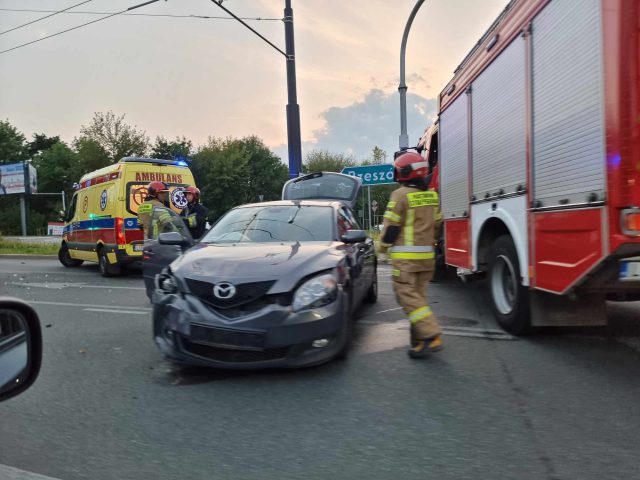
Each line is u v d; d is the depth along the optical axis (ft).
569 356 15.53
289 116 50.80
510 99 17.66
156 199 26.66
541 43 15.35
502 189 18.37
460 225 23.73
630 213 11.73
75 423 11.35
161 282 15.31
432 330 15.47
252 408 12.03
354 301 17.35
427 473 8.91
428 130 33.53
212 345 13.53
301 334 13.48
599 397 12.19
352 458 9.53
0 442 10.44
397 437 10.35
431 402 12.14
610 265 13.19
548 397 12.26
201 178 189.37
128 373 14.85
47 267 49.83
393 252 16.01
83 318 22.99
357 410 11.76
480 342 17.35
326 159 214.07
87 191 43.27
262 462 9.45
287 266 14.47
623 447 9.68
